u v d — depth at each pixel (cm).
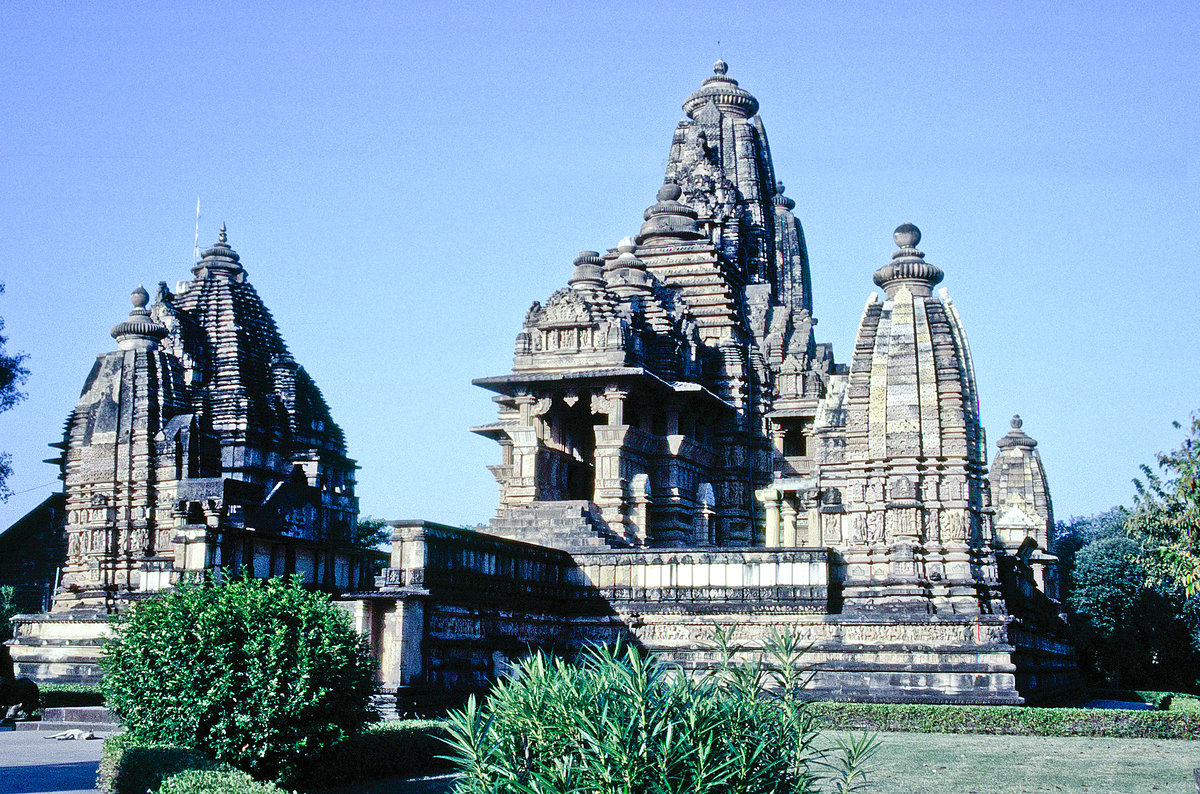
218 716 2114
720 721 1373
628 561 3906
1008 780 2288
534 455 4672
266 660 2120
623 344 4744
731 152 6981
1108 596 6481
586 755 1340
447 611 3203
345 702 2195
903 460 3625
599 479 4638
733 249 6253
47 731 3158
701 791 1320
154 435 4569
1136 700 5297
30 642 4344
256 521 4044
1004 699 3319
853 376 3747
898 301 3762
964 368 3762
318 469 4991
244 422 4847
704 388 5000
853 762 1551
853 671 3488
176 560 3769
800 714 1467
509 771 1361
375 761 2352
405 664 3008
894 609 3538
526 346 4819
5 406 4219
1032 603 4456
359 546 5191
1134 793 2162
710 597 3794
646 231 5825
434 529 3145
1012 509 5266
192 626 2138
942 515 3603
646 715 1360
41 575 5562
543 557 3812
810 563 3703
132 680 2134
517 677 1477
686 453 5056
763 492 4831
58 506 5638
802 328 5925
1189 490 4147
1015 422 6138
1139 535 4775
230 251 5312
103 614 4297
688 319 5459
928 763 2481
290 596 2212
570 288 4903
